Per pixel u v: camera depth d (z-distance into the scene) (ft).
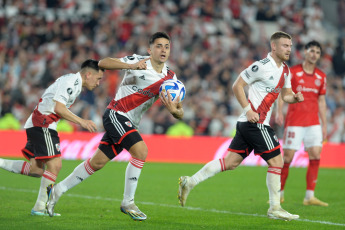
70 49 252.01
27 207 80.07
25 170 78.18
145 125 210.38
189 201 94.07
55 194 70.38
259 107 74.08
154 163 181.16
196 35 275.39
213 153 187.11
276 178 73.46
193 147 188.14
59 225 65.10
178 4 288.51
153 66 71.46
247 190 112.47
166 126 212.02
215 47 271.49
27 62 246.88
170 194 103.30
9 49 252.83
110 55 255.50
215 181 130.00
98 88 224.33
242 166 177.17
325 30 309.83
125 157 185.26
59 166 74.64
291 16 303.27
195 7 286.87
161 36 70.64
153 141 189.47
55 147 73.92
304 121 95.76
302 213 82.02
